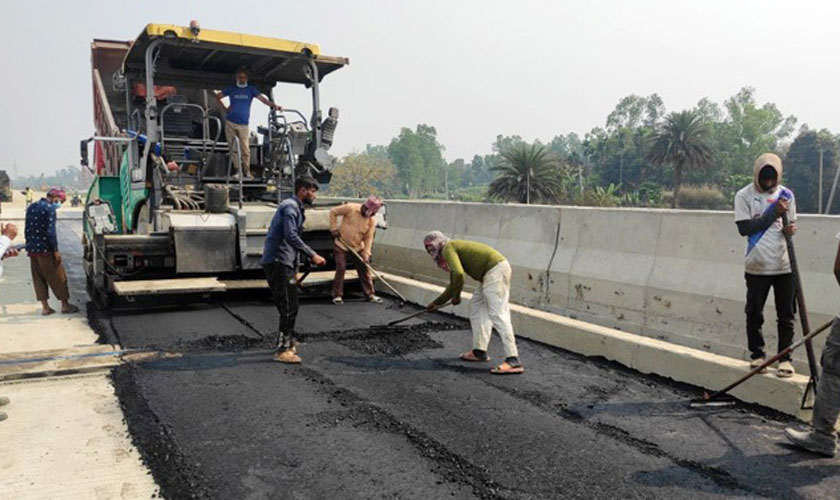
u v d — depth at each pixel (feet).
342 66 29.27
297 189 18.07
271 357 18.39
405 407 14.47
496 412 14.24
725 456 12.12
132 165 27.63
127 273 24.95
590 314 22.26
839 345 11.92
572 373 17.31
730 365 15.42
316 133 28.86
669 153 314.35
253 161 30.73
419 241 31.86
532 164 254.27
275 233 17.79
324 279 27.14
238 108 28.19
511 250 26.11
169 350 18.92
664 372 16.90
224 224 24.76
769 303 16.88
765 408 14.58
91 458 11.70
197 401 14.67
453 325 22.77
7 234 14.43
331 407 14.38
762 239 15.07
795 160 313.53
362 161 521.65
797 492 10.73
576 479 11.07
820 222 16.10
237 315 23.89
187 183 27.73
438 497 10.36
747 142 433.07
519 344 20.43
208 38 25.68
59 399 14.80
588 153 450.30
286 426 13.24
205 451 12.01
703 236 19.12
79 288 31.14
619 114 609.83
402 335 21.20
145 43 25.82
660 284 19.83
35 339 20.26
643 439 12.85
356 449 12.15
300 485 10.70
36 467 11.32
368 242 26.99
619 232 21.83
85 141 26.22
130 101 28.99
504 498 10.36
